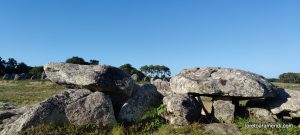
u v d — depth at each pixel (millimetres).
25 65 123812
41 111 15359
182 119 16500
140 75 85750
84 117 15859
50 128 15047
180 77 19125
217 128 15711
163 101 17828
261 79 18828
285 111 18188
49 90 55375
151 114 17359
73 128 15289
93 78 16906
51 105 15656
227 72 18875
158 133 15648
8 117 17578
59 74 17766
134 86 18578
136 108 17500
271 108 18578
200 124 16266
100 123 15930
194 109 17016
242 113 18453
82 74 17203
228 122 17625
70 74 17453
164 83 23297
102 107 16344
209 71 19344
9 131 15008
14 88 60594
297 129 15898
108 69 17594
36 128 14922
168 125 16469
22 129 14820
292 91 19516
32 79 89562
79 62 97562
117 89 17359
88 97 16578
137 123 16719
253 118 18031
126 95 17875
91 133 15172
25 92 49594
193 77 18938
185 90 18391
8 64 120000
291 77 95000
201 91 17922
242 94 17781
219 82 18047
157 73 93000
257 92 17656
